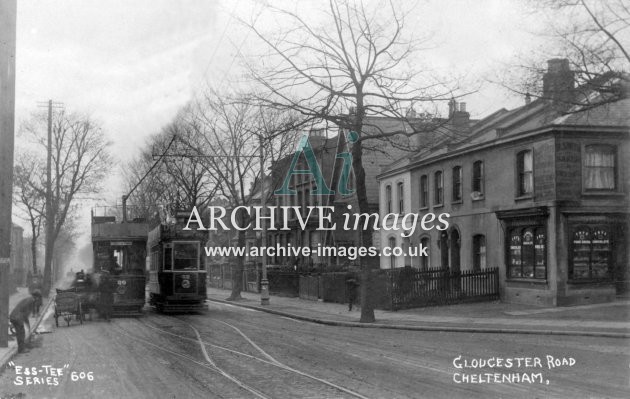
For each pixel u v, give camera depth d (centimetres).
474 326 1984
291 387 1070
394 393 1013
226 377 1177
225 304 3691
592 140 2464
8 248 1656
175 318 2638
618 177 2470
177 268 2852
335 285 3391
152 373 1234
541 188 2511
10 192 1677
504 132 2817
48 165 4309
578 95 1908
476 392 1024
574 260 2436
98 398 1019
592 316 2098
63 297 2278
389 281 2736
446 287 2744
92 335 1950
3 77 1664
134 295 2738
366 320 2267
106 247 2764
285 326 2269
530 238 2581
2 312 1620
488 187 2872
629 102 2480
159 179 4103
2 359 1388
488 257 2867
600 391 1035
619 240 2475
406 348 1566
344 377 1161
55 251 8819
